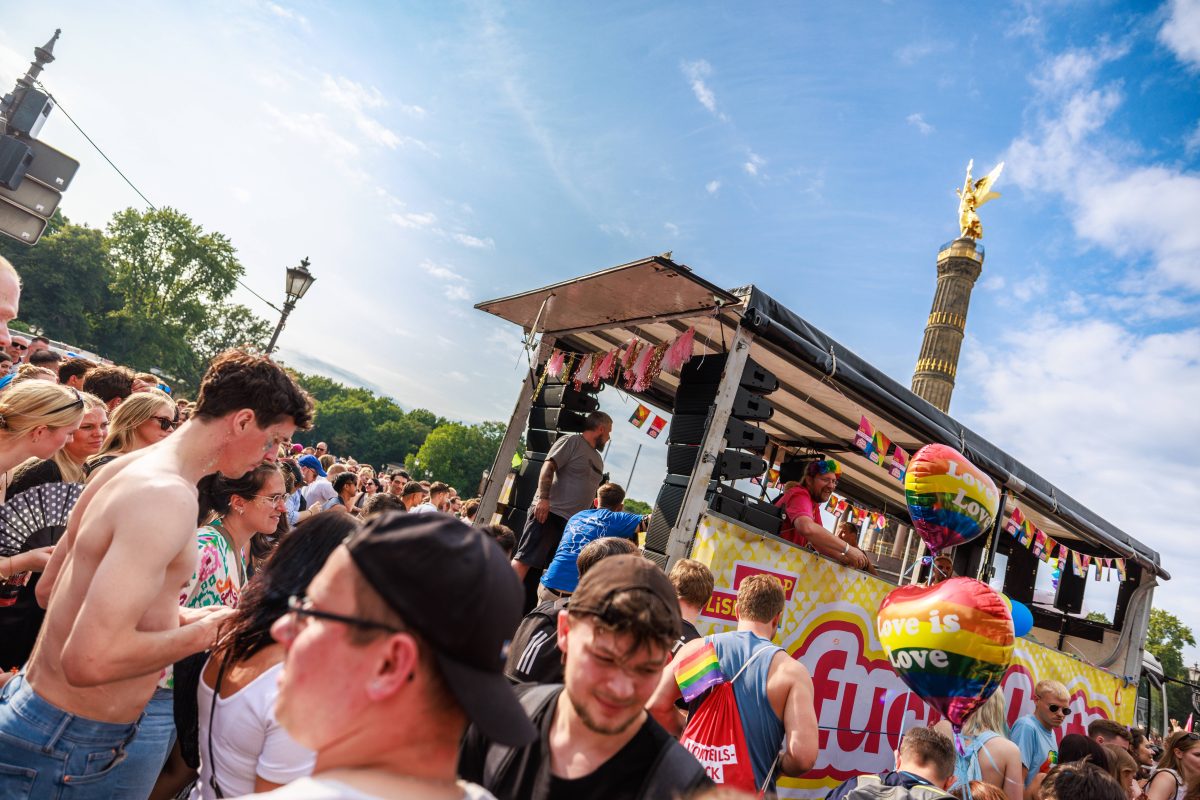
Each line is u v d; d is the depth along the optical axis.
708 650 3.21
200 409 2.01
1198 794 4.38
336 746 0.90
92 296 71.25
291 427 2.14
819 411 6.79
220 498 2.87
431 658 0.91
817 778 4.89
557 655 2.86
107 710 1.88
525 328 7.13
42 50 7.84
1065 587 9.31
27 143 7.66
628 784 1.61
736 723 3.04
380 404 178.00
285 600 1.76
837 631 5.10
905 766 3.15
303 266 11.93
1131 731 6.95
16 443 2.80
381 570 0.91
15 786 1.78
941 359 33.91
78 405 2.94
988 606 3.35
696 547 4.61
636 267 4.69
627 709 1.57
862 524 10.13
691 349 5.27
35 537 2.80
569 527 5.02
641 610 1.56
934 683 3.41
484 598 0.94
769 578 3.47
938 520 4.19
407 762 0.90
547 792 1.65
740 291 4.86
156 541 1.73
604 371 6.44
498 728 0.93
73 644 1.63
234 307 83.44
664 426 7.61
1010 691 6.38
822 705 4.98
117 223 74.88
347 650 0.90
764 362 5.80
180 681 2.03
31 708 1.81
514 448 7.27
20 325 66.31
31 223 7.79
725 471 4.91
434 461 140.88
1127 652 8.73
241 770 1.71
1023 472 6.84
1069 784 2.85
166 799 2.58
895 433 6.54
